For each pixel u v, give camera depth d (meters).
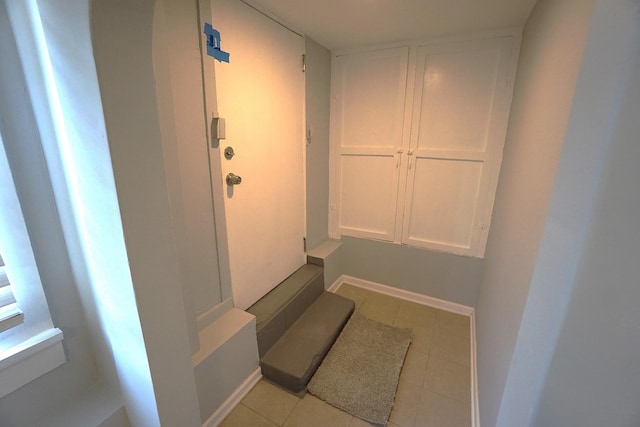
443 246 2.31
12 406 0.88
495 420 1.04
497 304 1.38
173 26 1.11
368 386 1.60
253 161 1.65
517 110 1.62
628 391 0.65
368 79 2.26
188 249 1.31
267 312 1.76
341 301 2.23
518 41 1.79
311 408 1.49
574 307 0.70
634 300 0.61
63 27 0.65
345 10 1.58
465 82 1.99
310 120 2.17
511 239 1.27
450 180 2.18
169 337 0.91
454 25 1.77
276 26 1.67
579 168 0.65
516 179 1.36
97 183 0.74
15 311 0.83
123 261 0.77
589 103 0.62
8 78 0.78
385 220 2.48
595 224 0.64
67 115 0.73
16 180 0.82
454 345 1.96
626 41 0.56
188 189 1.27
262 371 1.65
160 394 0.91
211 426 1.37
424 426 1.42
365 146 2.40
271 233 1.91
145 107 0.75
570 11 0.83
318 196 2.45
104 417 0.97
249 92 1.55
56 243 0.93
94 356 1.07
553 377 0.76
